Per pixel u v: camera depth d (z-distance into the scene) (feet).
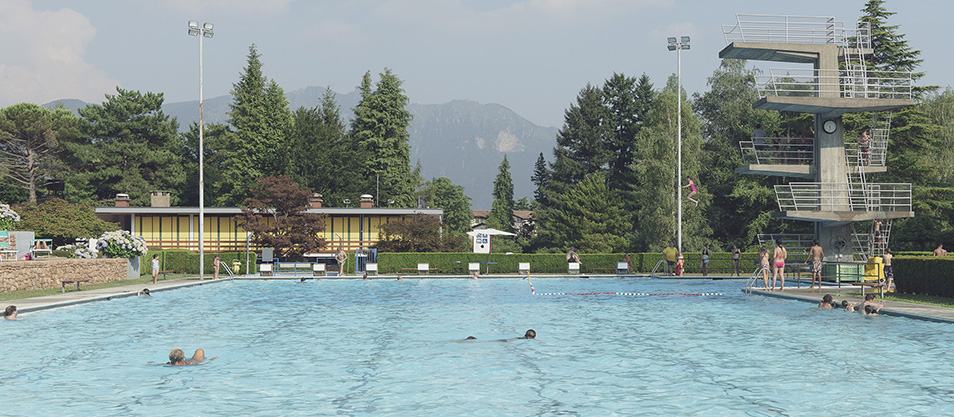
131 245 131.54
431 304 91.35
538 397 38.19
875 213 111.96
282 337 60.59
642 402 37.04
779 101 110.93
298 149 254.88
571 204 233.96
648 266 163.43
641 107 295.07
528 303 92.84
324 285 128.06
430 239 164.35
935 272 89.97
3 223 118.32
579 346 55.47
